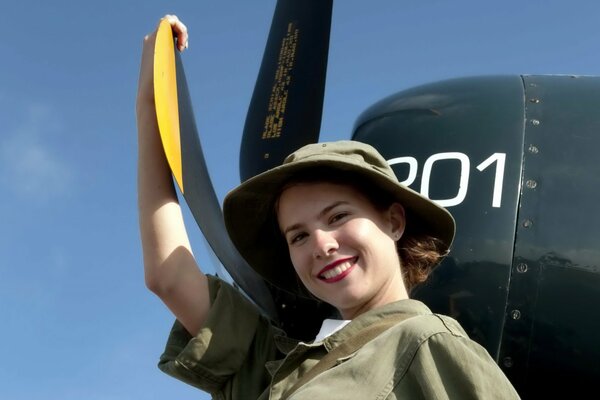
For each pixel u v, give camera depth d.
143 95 3.21
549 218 3.11
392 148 3.48
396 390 2.06
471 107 3.48
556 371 2.99
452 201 3.21
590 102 3.43
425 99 3.63
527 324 3.02
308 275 2.49
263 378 2.87
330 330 2.54
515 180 3.21
